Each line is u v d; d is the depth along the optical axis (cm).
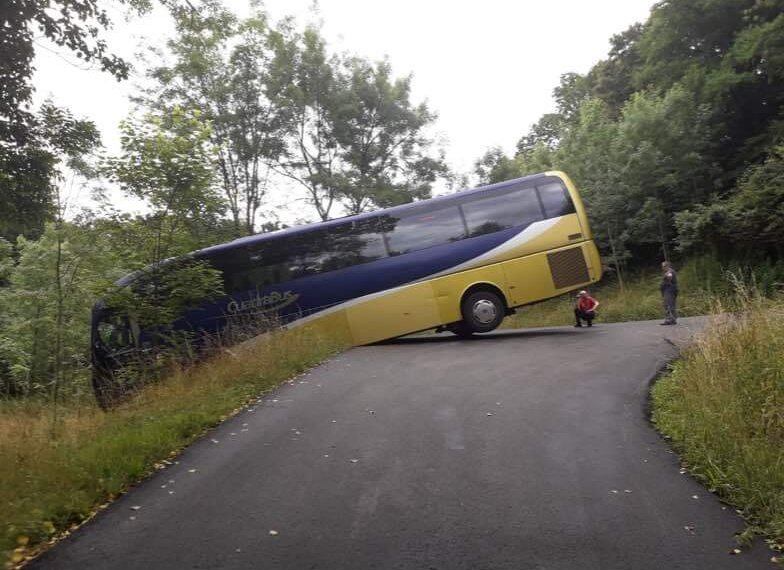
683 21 2673
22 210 1446
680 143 2498
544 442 650
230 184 2912
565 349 1262
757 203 2031
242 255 1669
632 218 2630
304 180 3334
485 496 515
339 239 1692
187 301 1256
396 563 410
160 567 416
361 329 1653
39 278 1569
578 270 1647
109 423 805
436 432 702
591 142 2767
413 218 1698
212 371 1053
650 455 602
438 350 1396
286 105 3073
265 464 620
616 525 457
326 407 848
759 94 2647
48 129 1377
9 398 1261
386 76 3584
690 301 1980
